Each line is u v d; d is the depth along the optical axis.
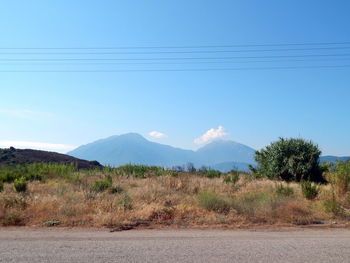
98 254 6.21
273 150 25.45
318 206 11.62
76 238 7.53
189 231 8.52
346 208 11.59
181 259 5.93
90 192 13.81
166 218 9.80
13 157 47.38
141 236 7.82
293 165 23.97
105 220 9.16
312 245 7.08
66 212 10.00
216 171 28.12
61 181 19.83
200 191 15.34
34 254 6.18
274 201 11.38
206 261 5.84
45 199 11.53
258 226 9.26
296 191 15.88
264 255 6.26
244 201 12.08
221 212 10.70
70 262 5.71
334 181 14.62
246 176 25.12
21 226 8.87
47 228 8.63
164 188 15.91
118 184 17.52
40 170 25.02
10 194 13.15
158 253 6.30
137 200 12.26
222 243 7.17
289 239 7.68
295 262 5.87
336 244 7.19
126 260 5.84
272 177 25.12
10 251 6.38
